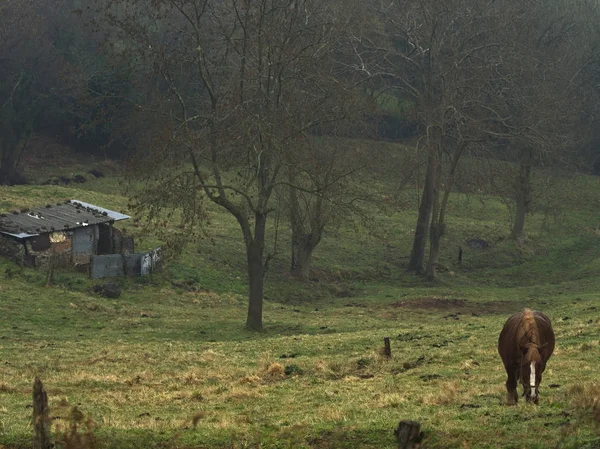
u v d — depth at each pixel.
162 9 57.53
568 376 20.45
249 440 15.07
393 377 23.69
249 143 40.56
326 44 45.88
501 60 58.06
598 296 53.12
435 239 63.28
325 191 45.94
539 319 15.56
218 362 28.62
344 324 43.72
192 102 65.06
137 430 16.11
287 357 29.34
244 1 41.72
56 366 27.95
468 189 67.25
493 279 67.12
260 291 41.91
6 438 15.30
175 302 48.72
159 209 39.88
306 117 45.28
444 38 61.50
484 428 14.47
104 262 50.44
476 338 30.38
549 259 72.75
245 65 43.34
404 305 51.84
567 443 12.98
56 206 57.44
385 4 64.69
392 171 70.38
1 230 50.31
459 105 57.81
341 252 68.50
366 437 14.76
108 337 36.81
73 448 12.01
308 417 17.00
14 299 42.88
